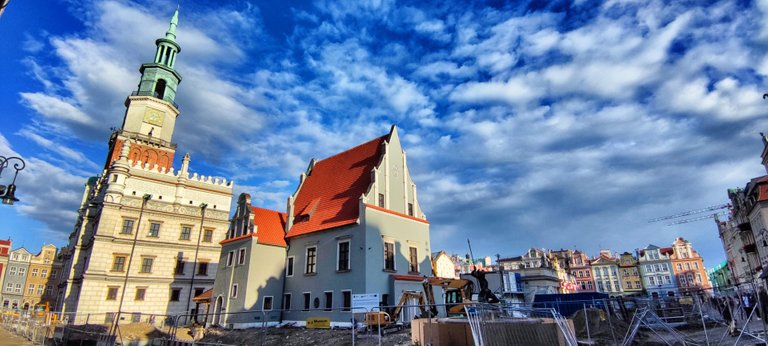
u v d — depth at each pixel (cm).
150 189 5641
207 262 5822
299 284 3828
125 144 5638
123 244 5219
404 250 3828
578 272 11906
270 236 4066
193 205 5922
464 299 2995
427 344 1722
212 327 3697
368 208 3547
